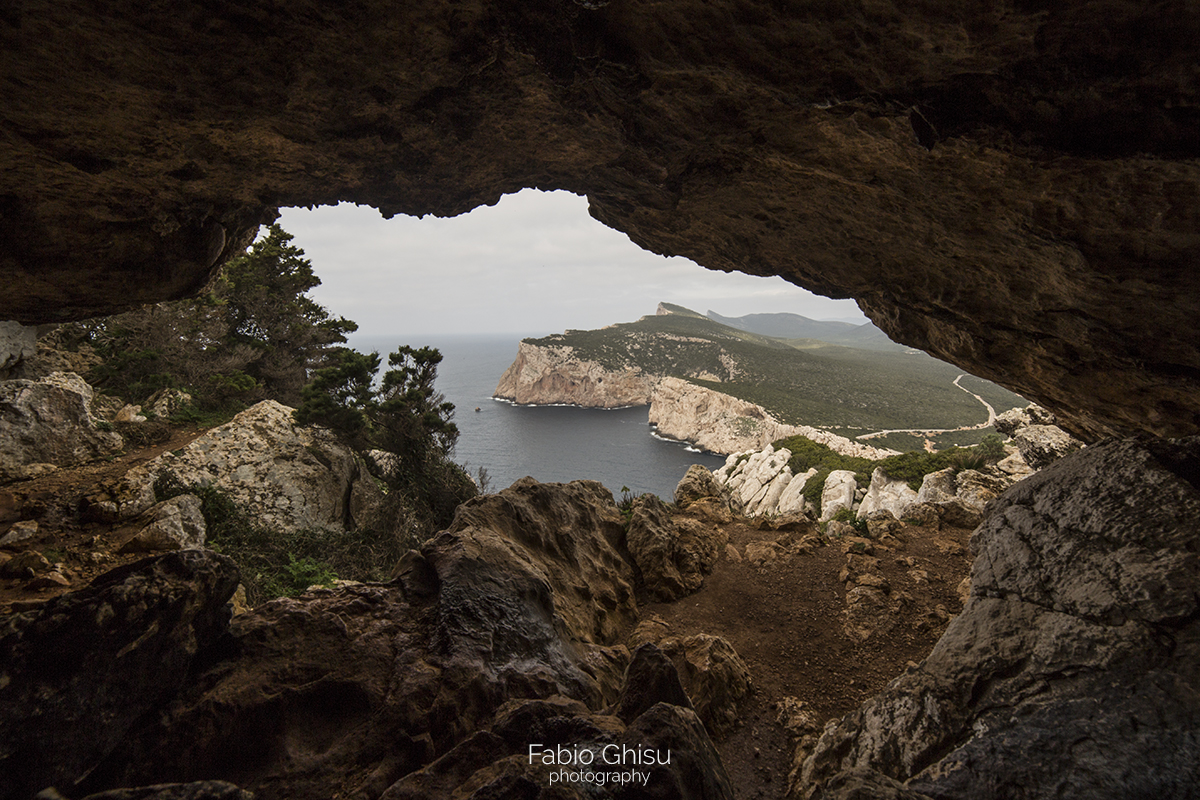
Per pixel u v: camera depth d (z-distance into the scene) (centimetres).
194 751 348
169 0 281
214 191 501
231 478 1426
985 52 305
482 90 423
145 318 2127
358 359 1875
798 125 422
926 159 407
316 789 348
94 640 318
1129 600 372
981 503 1702
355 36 335
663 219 678
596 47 362
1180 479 430
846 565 1043
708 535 1137
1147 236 384
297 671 418
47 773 286
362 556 1488
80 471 1216
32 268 495
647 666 404
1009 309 566
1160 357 506
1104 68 294
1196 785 268
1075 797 286
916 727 396
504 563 598
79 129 375
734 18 317
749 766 597
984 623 456
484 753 335
